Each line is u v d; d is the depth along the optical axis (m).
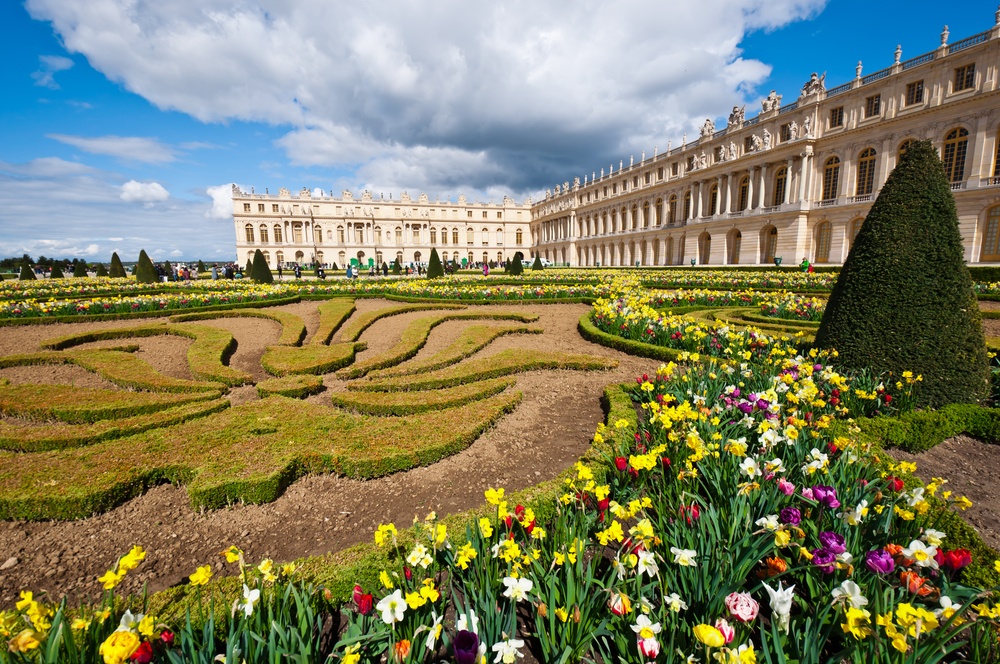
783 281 22.84
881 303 6.53
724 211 55.19
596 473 4.39
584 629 2.57
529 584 2.50
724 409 5.20
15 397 6.82
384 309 15.20
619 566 2.62
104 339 11.46
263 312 14.91
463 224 111.56
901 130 37.47
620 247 77.62
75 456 5.01
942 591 2.58
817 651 2.22
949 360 6.14
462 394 7.10
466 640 2.13
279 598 2.72
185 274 49.31
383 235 104.19
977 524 4.03
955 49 34.09
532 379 8.36
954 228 6.39
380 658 2.71
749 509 3.21
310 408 6.49
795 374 6.16
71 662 2.10
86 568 3.69
